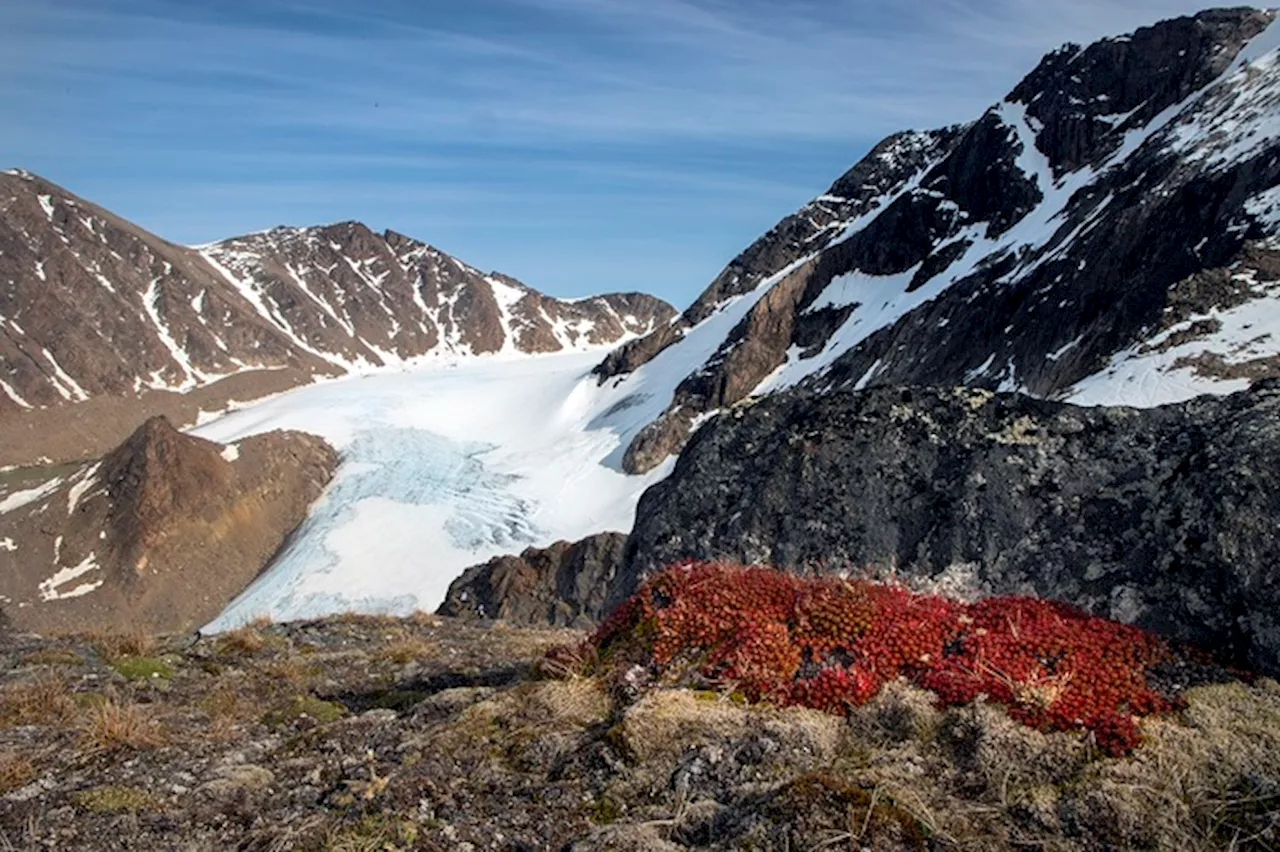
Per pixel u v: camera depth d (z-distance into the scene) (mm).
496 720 7754
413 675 11469
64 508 91188
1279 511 7375
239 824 6168
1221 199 54750
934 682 7055
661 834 5797
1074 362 53312
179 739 8016
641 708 7184
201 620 82812
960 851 5340
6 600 80438
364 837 5836
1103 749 6145
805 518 12367
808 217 142625
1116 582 8484
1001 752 6195
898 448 12180
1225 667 7070
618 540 51875
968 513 10469
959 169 108438
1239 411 8969
